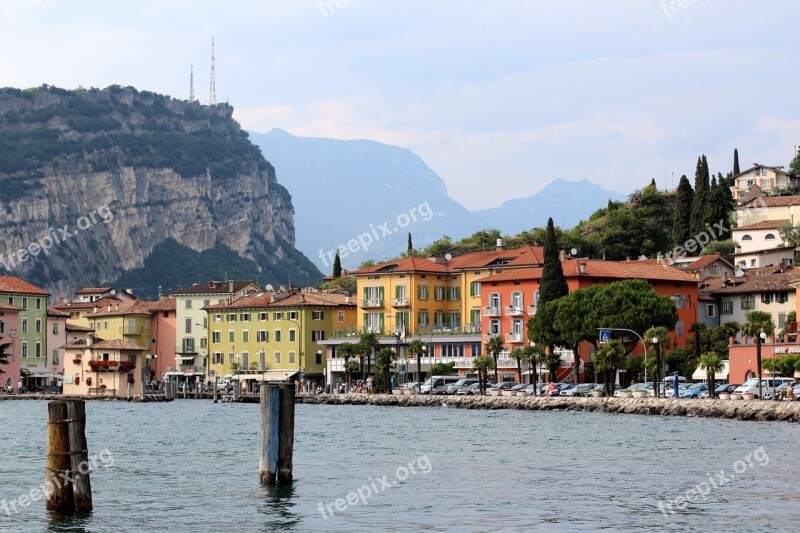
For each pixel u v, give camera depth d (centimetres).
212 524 6212
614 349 16825
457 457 9444
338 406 19275
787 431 11775
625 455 9475
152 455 9781
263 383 7206
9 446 10738
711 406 14325
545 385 18612
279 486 7200
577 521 6316
